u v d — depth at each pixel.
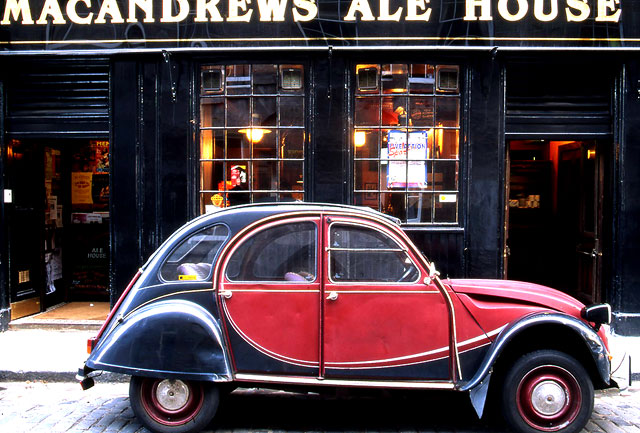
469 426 4.06
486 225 6.59
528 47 6.43
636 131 6.46
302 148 6.79
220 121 6.81
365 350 3.70
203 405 3.78
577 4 6.43
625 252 6.46
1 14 6.66
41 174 7.47
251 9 6.54
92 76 6.83
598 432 3.90
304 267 3.75
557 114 6.67
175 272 3.81
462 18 6.47
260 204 3.95
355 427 4.03
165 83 6.66
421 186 6.77
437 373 3.70
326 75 6.61
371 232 3.75
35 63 6.82
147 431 3.89
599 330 3.86
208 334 3.65
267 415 4.27
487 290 3.80
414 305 3.70
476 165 6.57
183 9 6.56
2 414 4.26
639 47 6.39
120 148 6.69
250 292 3.71
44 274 7.59
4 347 5.94
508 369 3.73
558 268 8.42
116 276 6.70
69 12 6.62
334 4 6.52
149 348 3.67
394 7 6.50
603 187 6.81
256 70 6.77
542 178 8.81
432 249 6.66
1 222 6.75
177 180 6.69
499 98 6.55
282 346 3.70
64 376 5.14
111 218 6.71
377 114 6.74
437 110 6.73
